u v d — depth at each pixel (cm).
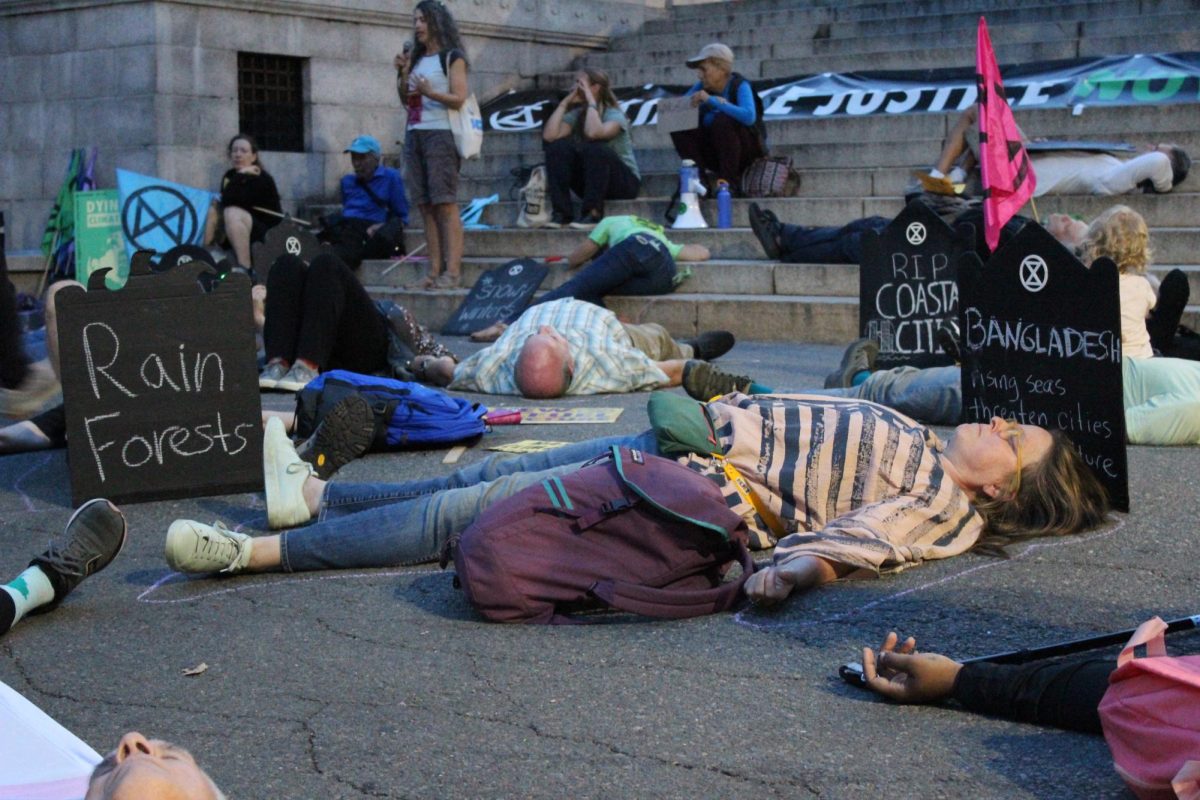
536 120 1569
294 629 400
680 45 1747
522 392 772
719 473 442
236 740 323
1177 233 1049
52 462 636
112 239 1300
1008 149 698
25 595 406
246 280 564
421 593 431
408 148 1196
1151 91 1294
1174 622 327
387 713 337
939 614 400
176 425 557
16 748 278
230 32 1470
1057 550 455
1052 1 1577
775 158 1264
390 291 1211
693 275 1138
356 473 591
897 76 1427
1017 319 524
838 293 1084
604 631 393
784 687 349
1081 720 311
